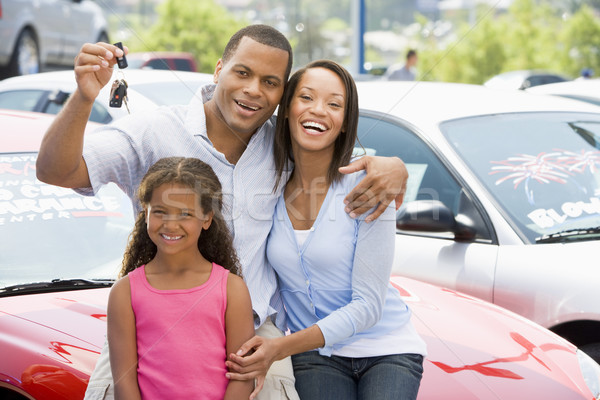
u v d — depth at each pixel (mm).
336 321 2363
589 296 3543
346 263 2473
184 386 2203
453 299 3484
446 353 2965
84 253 3238
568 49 23781
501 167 4184
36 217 3322
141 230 2430
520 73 16094
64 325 2791
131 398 2207
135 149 2500
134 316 2262
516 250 3814
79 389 2549
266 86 2533
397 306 2607
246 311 2301
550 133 4465
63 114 2285
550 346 3182
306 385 2484
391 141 4480
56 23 11617
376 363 2496
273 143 2631
